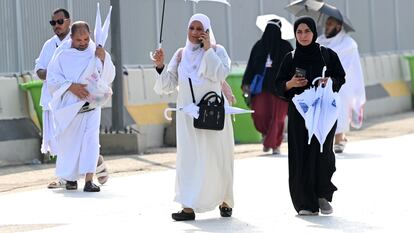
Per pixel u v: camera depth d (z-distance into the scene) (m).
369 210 19.52
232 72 36.31
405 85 49.66
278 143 30.73
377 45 48.81
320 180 18.81
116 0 31.80
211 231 17.64
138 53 35.47
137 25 35.47
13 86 30.50
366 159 28.12
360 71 31.12
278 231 17.53
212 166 18.53
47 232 17.91
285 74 19.03
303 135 18.75
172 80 18.92
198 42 18.67
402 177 24.08
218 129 18.28
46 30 32.16
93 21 33.66
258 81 30.67
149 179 25.06
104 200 21.69
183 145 18.58
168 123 35.41
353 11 46.94
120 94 31.92
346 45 30.88
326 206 19.09
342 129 29.91
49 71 23.00
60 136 23.08
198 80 18.55
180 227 18.09
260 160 28.80
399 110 48.72
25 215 19.92
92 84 23.03
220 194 18.75
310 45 18.88
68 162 23.19
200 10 38.28
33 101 30.53
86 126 23.09
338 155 29.38
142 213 19.83
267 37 30.86
